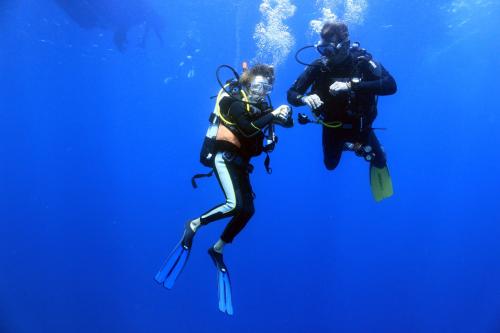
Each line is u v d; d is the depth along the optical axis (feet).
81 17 36.04
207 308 51.24
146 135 71.15
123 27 36.99
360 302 59.72
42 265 77.25
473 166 75.15
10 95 58.49
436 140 70.90
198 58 42.78
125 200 82.58
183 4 35.73
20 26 38.14
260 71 11.53
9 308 54.44
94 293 56.80
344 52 13.07
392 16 36.47
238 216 12.03
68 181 82.28
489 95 58.23
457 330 48.62
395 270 71.97
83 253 79.82
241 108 11.43
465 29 38.73
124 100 58.85
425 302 57.36
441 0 35.53
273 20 35.22
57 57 45.29
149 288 52.80
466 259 64.49
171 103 58.85
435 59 45.55
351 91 13.23
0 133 72.13
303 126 52.01
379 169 17.19
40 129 71.26
